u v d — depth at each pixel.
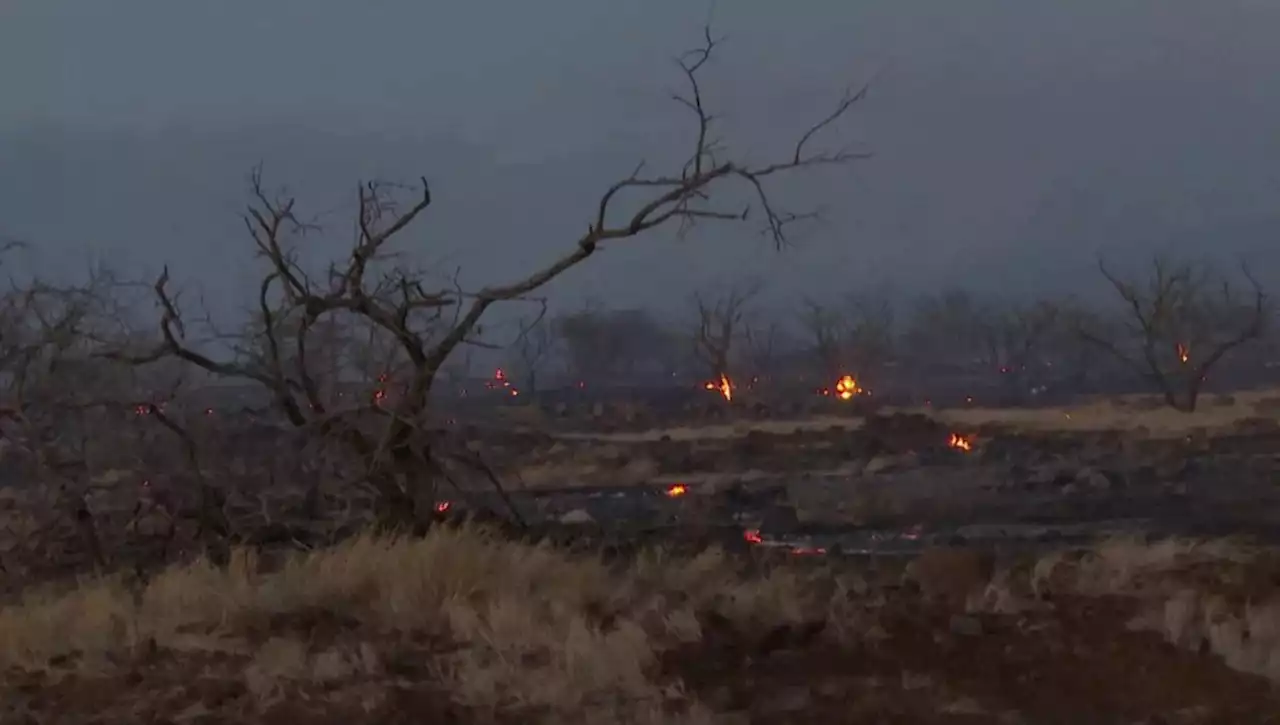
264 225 46.59
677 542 56.12
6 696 27.45
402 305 47.31
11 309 50.19
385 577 36.22
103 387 50.94
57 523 49.50
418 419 47.09
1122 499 80.44
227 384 53.25
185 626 32.75
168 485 49.59
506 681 27.94
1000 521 71.56
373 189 47.22
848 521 72.19
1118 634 32.53
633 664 29.06
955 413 191.75
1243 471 98.56
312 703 26.91
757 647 31.83
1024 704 27.44
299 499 51.62
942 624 33.75
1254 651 29.81
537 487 93.12
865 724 26.06
